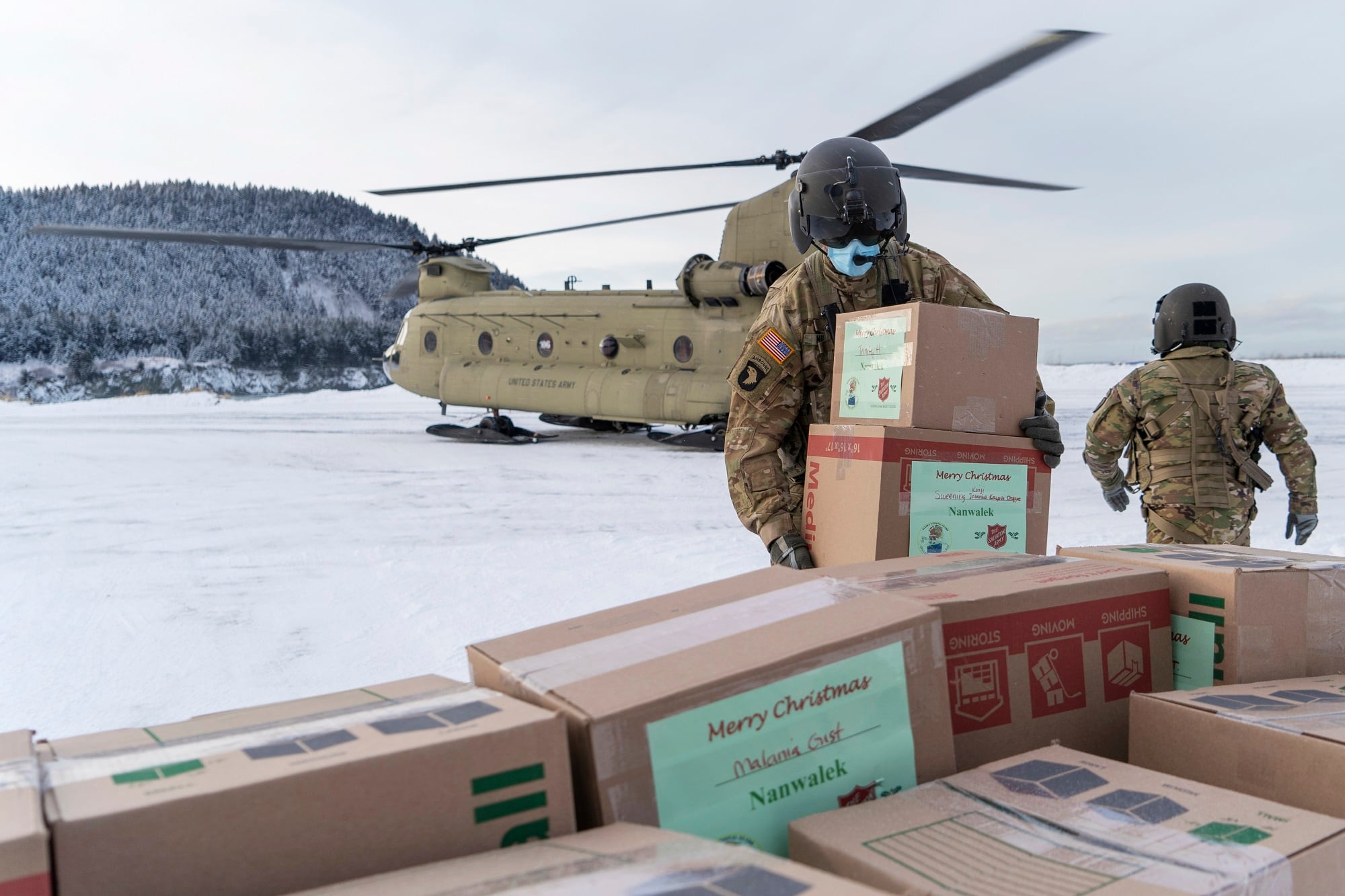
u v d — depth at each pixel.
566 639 1.32
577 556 6.34
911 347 2.13
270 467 12.31
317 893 0.82
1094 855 0.98
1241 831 1.03
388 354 18.47
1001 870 0.95
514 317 16.48
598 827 1.01
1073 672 1.54
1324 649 1.69
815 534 2.30
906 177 8.12
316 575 5.77
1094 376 38.41
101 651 4.18
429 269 18.28
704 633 1.28
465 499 9.36
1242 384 3.67
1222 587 1.62
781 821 1.11
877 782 1.19
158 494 9.69
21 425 20.33
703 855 0.86
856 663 1.19
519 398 16.05
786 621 1.30
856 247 2.40
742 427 2.51
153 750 0.97
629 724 1.03
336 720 1.06
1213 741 1.34
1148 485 3.77
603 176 9.79
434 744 0.92
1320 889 0.98
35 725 3.30
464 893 0.79
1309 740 1.21
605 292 16.06
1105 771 1.22
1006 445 2.19
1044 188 8.31
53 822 0.76
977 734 1.42
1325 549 6.27
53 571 5.93
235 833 0.83
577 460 13.41
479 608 4.90
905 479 2.08
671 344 14.77
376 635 4.39
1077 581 1.56
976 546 2.16
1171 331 3.79
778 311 2.55
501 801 0.95
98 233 11.95
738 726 1.09
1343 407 21.88
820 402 2.56
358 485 10.45
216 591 5.36
